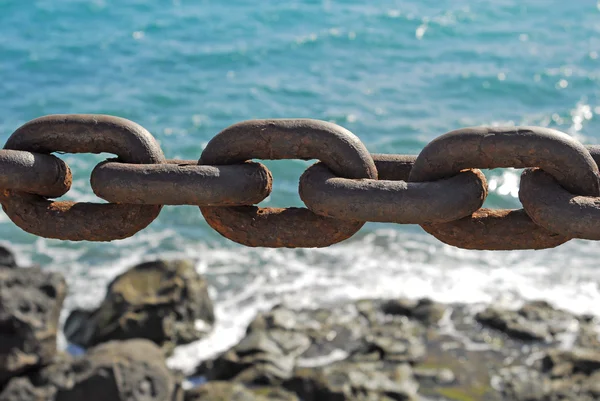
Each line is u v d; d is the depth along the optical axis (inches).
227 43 933.8
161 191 100.7
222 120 749.9
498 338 427.8
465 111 780.6
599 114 778.8
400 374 393.4
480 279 493.4
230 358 407.5
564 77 853.2
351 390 378.9
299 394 383.6
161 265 461.7
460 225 103.8
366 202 97.7
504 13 1055.0
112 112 761.6
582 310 461.4
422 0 1088.2
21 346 366.9
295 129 102.1
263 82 833.5
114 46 922.1
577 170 97.2
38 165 105.7
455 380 393.1
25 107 768.9
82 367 349.4
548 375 394.6
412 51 930.7
